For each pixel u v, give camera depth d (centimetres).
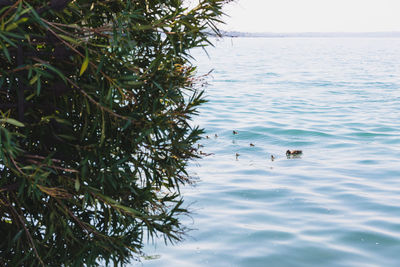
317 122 2209
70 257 368
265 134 1911
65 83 337
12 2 287
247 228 923
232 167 1394
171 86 359
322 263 783
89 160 347
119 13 327
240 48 14212
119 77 325
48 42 325
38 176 293
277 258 797
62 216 356
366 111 2572
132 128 355
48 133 349
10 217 353
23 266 359
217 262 785
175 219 388
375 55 10444
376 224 948
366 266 774
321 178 1291
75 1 324
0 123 283
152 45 378
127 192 366
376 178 1301
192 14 357
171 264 772
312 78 4509
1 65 346
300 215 1000
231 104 2706
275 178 1286
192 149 389
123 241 363
